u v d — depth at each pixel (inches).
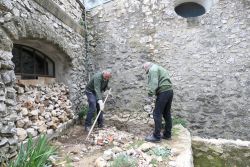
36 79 192.2
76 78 237.1
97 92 194.4
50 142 166.4
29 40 165.8
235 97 254.1
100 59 275.0
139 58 267.7
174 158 147.1
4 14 124.5
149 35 266.4
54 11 184.7
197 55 259.3
